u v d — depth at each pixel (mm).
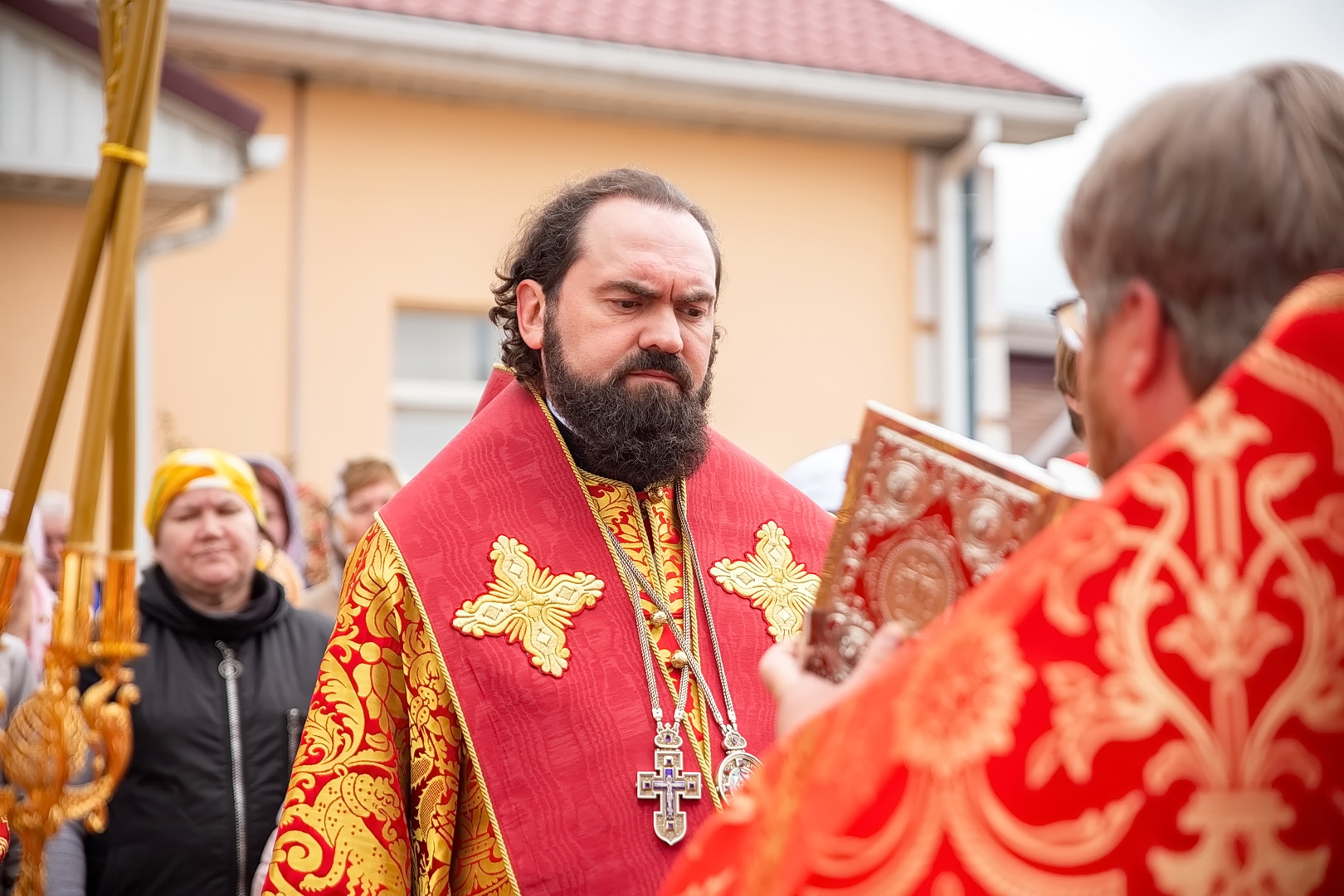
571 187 2346
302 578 5148
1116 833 890
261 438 7488
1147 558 925
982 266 8789
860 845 947
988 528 1270
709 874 1063
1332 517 932
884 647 1252
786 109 8359
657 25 8570
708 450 2293
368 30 7488
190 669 3402
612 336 2186
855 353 8609
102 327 1711
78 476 1706
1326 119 998
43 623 4176
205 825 3260
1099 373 1081
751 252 8477
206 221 6117
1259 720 905
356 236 7723
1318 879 905
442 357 8031
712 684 2207
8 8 5547
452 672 2082
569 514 2240
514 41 7727
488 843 2061
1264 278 994
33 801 1669
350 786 2082
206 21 7273
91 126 5719
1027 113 8617
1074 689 910
